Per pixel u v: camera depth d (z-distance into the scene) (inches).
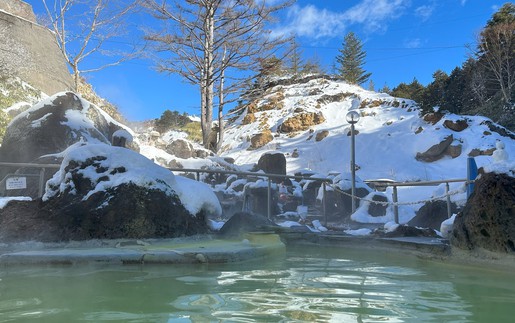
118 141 401.4
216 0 902.4
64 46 751.7
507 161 181.8
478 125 1060.5
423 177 896.9
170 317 94.0
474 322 94.3
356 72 2600.9
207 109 922.1
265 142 1332.4
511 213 166.7
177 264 167.9
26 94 615.5
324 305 107.0
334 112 1509.6
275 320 92.4
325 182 373.4
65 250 177.2
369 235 250.4
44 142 378.9
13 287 125.8
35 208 206.5
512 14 1779.0
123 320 91.5
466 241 182.5
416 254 202.7
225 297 114.5
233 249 183.6
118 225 201.9
